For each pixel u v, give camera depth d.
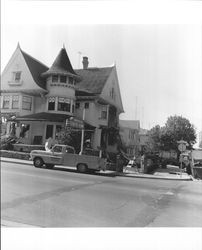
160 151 26.03
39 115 25.84
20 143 24.44
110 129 26.98
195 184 17.22
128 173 21.05
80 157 17.64
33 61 28.94
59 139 22.73
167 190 13.32
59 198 9.19
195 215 8.27
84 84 29.06
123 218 7.55
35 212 7.50
